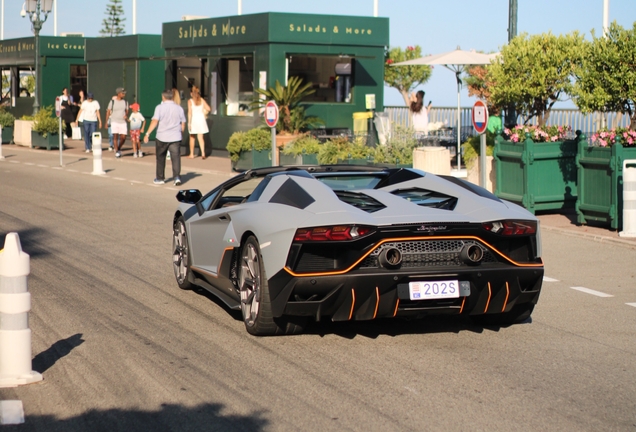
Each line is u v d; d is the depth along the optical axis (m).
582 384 5.47
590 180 12.46
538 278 6.41
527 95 16.84
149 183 18.61
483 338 6.61
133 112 25.44
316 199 6.30
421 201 6.55
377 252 6.00
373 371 5.70
